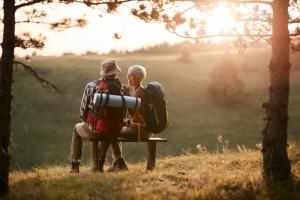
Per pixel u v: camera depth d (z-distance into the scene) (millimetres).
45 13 8422
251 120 52438
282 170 8258
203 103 57938
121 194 7980
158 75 69250
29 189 8680
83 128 10375
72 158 10602
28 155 44094
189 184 8578
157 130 10438
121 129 10258
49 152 44750
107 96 9750
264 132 8398
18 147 45688
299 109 52844
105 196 8023
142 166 11945
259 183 8117
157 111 10359
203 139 46812
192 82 66875
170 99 59125
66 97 57844
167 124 10500
